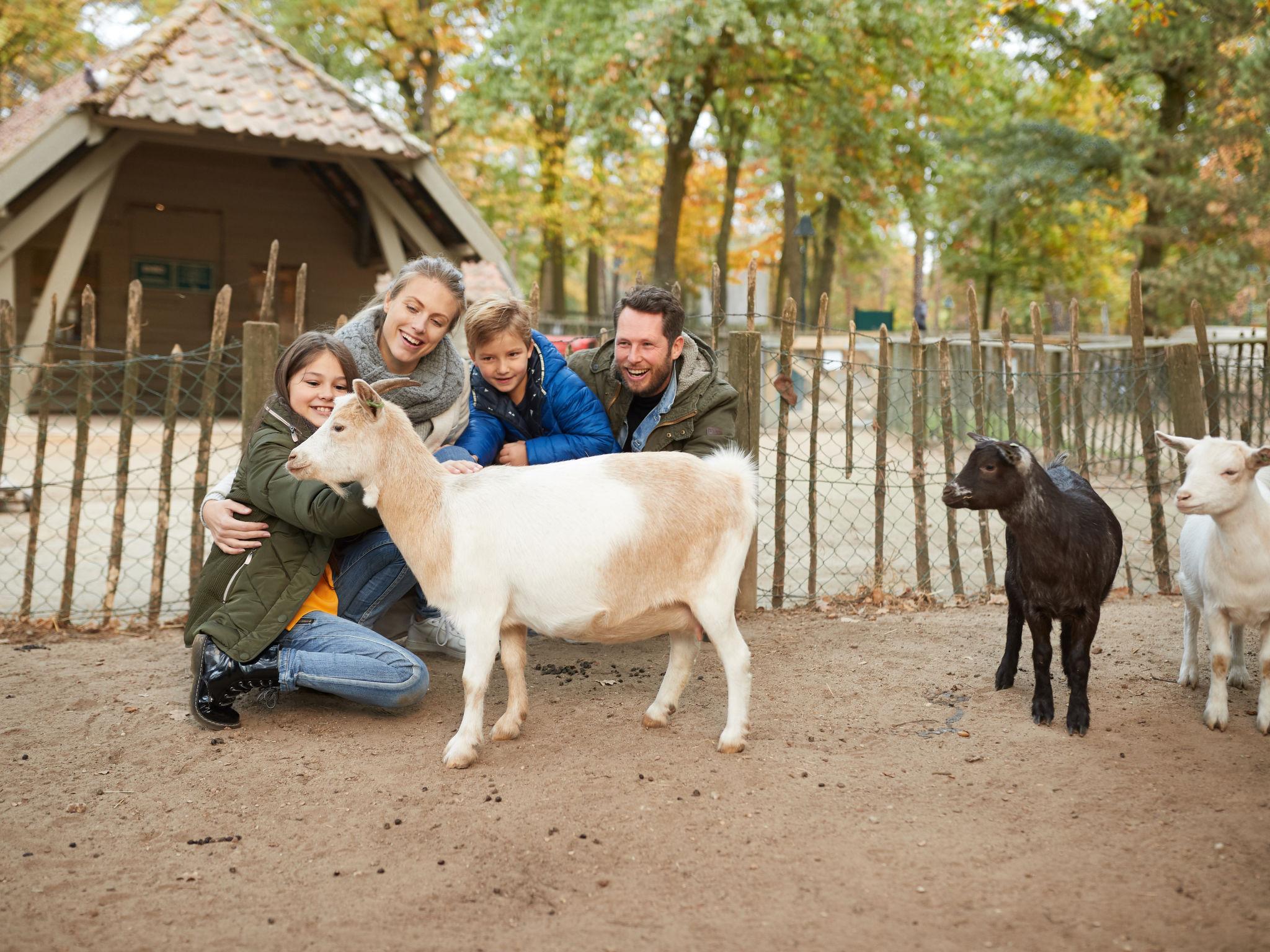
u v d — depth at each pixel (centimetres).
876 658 495
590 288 3100
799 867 294
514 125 2647
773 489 1091
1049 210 2580
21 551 764
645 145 3073
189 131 1390
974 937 258
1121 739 385
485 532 360
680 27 1803
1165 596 622
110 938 265
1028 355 1433
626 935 262
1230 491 374
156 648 523
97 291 1858
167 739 399
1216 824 314
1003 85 2777
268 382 564
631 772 360
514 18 2297
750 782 351
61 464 1134
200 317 1933
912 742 388
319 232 1988
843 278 4325
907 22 1920
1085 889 280
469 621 364
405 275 440
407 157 1458
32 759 380
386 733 406
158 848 314
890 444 1386
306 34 2519
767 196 3316
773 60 2155
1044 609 395
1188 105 2227
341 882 292
